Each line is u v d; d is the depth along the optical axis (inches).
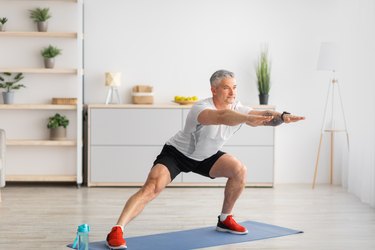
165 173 183.2
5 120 309.1
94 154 298.7
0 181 258.4
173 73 312.0
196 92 312.8
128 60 310.5
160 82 311.7
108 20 309.3
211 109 174.6
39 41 307.1
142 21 310.5
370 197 252.1
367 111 261.1
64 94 309.3
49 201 258.7
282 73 314.8
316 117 317.1
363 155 262.8
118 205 250.7
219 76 183.6
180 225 212.1
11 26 305.4
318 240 191.3
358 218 226.8
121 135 298.2
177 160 187.6
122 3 309.4
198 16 311.9
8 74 306.5
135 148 299.0
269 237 194.1
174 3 311.0
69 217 225.5
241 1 312.3
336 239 193.0
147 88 302.8
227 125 171.0
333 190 295.6
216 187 300.2
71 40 308.3
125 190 290.4
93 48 309.6
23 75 307.6
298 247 182.1
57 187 299.1
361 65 275.3
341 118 315.0
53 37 307.0
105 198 267.3
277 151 317.7
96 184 299.3
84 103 310.5
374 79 252.7
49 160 311.1
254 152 301.1
